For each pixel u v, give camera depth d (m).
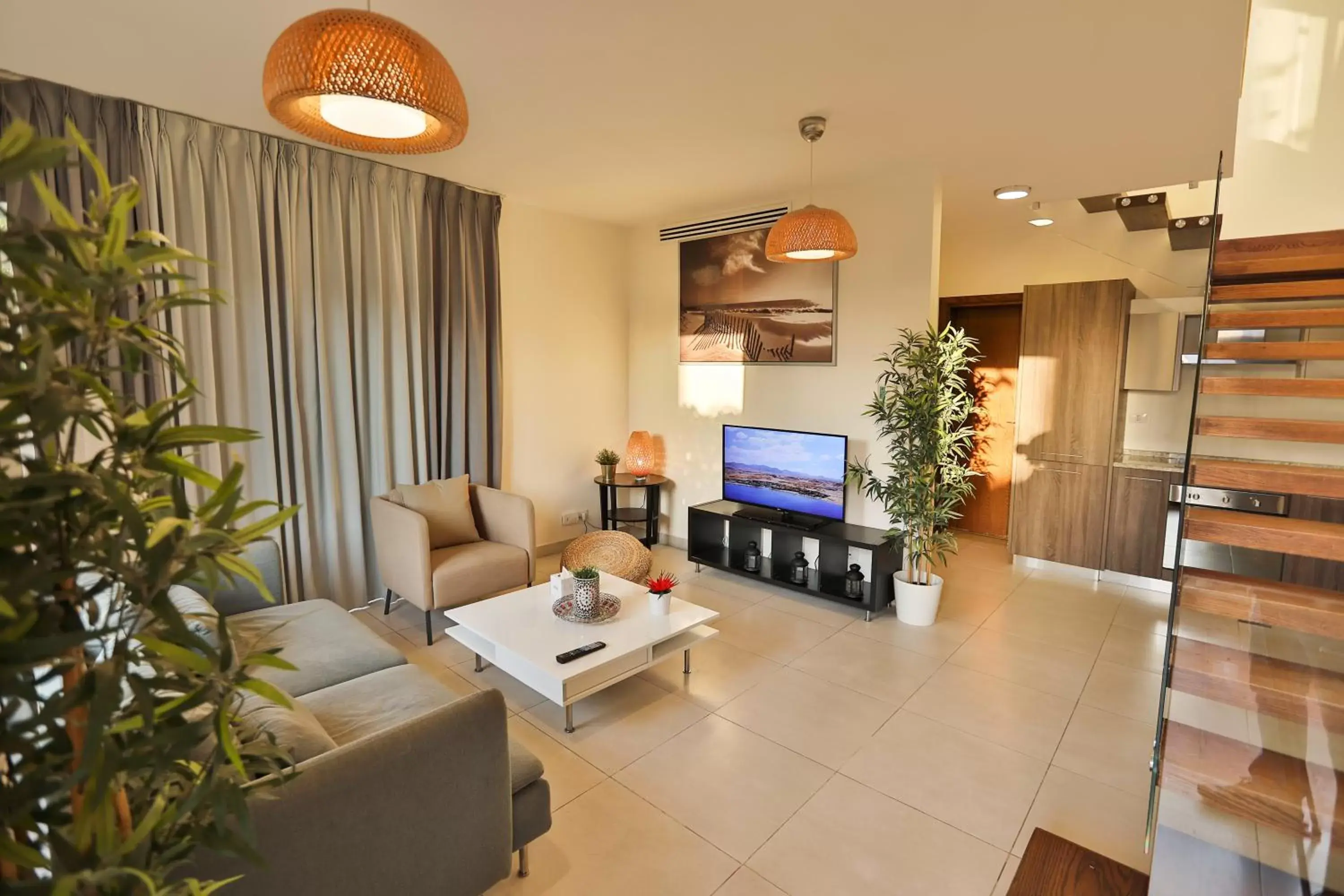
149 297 3.00
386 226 4.09
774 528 4.53
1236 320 3.34
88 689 0.78
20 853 0.77
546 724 2.96
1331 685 2.51
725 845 2.24
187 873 1.25
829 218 3.05
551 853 2.20
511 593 3.68
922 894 2.05
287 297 3.70
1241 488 2.82
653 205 4.95
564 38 2.38
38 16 2.27
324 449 3.90
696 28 2.31
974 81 2.75
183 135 3.29
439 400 4.50
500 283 4.85
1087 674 3.43
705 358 5.29
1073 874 2.08
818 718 3.02
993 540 6.05
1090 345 4.83
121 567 0.81
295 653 2.68
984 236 5.82
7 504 0.74
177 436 0.92
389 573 3.95
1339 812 2.16
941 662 3.57
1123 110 3.04
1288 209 4.52
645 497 5.85
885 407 4.07
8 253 0.76
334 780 1.47
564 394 5.40
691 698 3.19
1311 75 4.41
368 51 1.49
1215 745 2.49
